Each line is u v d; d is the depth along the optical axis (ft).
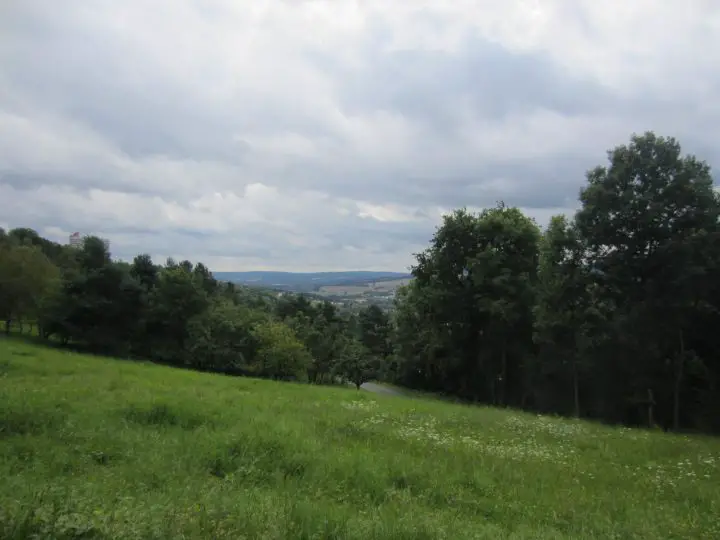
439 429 52.49
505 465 37.27
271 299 440.04
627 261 87.30
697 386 103.09
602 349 102.06
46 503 19.30
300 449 33.63
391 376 232.94
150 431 36.22
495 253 121.39
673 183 84.58
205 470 28.76
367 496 27.04
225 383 77.66
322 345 216.74
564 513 27.96
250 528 19.49
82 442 31.53
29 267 164.96
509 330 123.54
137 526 18.16
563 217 101.45
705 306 88.43
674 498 33.27
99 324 161.48
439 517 24.40
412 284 154.81
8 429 32.30
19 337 162.71
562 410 124.47
